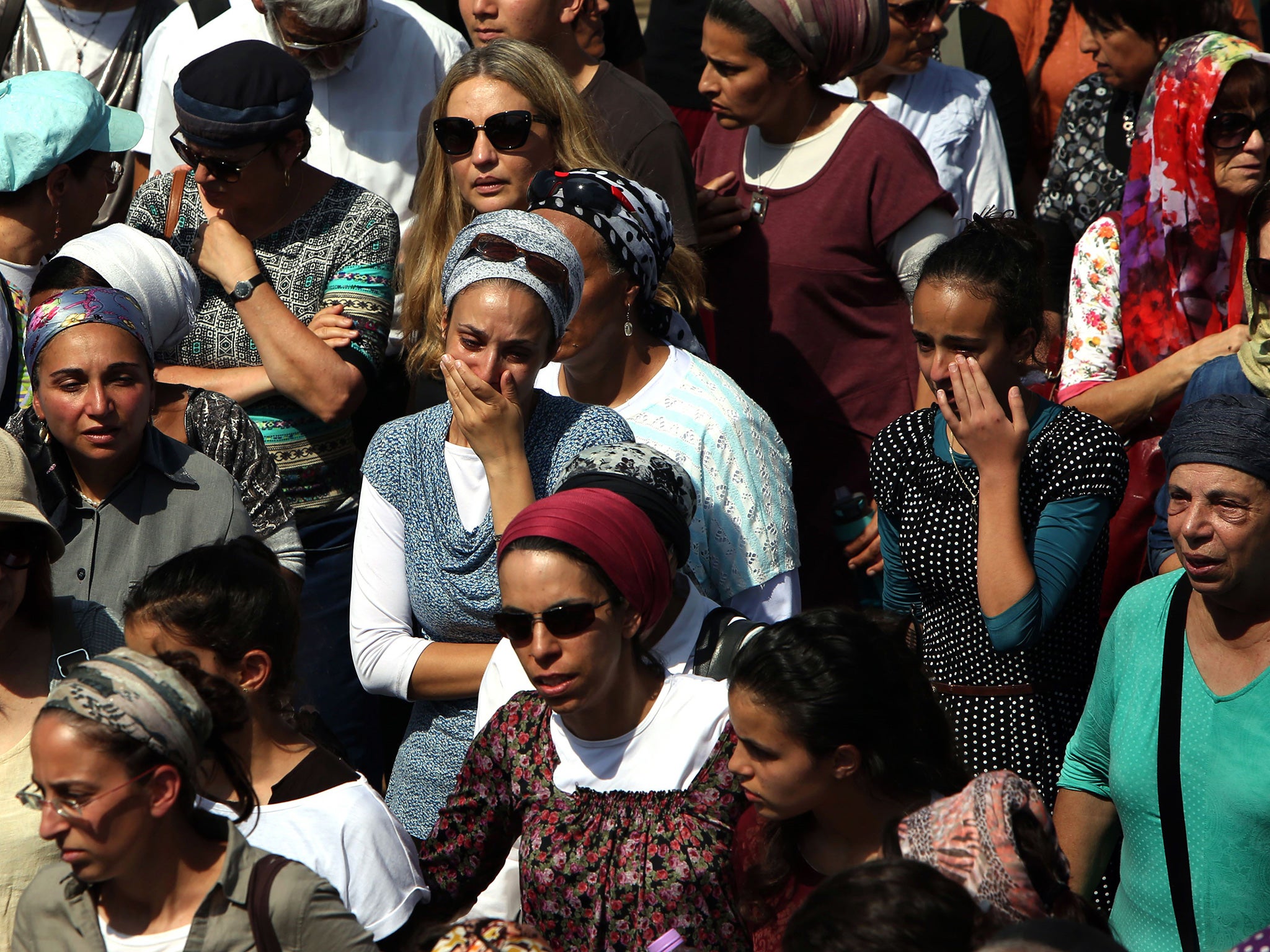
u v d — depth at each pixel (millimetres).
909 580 13625
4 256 16375
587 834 10195
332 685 16453
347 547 16797
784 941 7719
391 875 10367
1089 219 21031
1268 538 10133
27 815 11039
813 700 9312
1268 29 27703
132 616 10586
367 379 16328
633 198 13695
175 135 17719
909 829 8523
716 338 18906
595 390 13836
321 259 16672
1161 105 15945
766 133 18547
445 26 20578
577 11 18516
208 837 9258
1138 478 15656
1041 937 6914
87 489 13273
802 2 17203
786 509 13820
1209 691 10555
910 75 22359
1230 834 10320
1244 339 15070
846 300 18156
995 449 12227
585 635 10000
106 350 12672
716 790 10094
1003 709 12711
